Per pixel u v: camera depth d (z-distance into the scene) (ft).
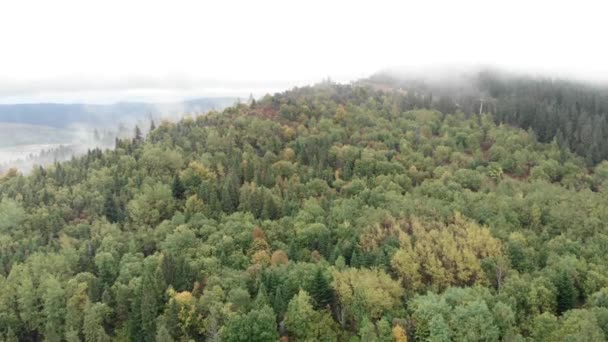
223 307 313.12
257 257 392.06
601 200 502.79
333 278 337.93
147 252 437.17
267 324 290.56
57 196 538.47
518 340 260.42
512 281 321.32
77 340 315.78
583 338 248.93
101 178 570.87
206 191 511.40
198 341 313.94
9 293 363.97
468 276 347.97
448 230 411.54
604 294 311.06
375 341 276.21
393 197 506.48
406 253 359.46
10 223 481.46
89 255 415.23
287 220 457.68
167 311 312.71
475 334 269.03
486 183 585.22
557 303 322.55
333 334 306.96
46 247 428.15
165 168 594.65
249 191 509.35
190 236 415.44
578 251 381.81
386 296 314.35
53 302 348.38
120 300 339.77
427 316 287.28
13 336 330.54
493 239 379.55
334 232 437.58
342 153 650.43
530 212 472.44
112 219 509.76
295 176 577.43
